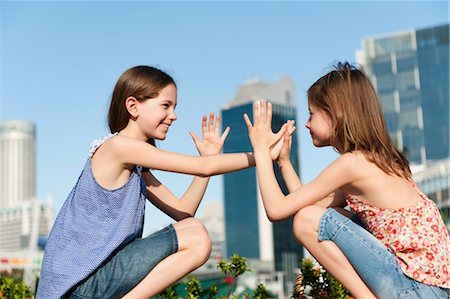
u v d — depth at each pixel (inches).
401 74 6072.8
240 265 148.6
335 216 98.7
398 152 106.2
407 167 106.0
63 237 101.7
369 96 107.3
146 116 110.4
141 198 110.2
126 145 105.0
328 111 108.3
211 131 130.0
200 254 102.1
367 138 103.7
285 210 104.7
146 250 100.0
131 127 112.6
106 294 99.3
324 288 134.6
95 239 100.5
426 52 6053.2
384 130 105.8
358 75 109.5
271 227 5093.5
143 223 110.4
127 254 100.2
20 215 6038.4
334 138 109.3
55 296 97.8
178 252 102.6
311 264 137.4
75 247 100.5
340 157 104.5
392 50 6151.6
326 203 121.6
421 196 103.7
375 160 101.7
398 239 97.1
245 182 5315.0
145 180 123.0
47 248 103.3
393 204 100.7
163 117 111.3
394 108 6003.9
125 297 98.8
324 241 99.1
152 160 106.4
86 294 98.9
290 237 5152.6
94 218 102.5
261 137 113.0
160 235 102.4
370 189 101.9
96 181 104.2
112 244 100.0
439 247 97.9
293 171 119.4
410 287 95.1
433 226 98.9
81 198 104.3
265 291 154.2
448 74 5905.5
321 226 98.7
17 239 5885.8
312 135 113.6
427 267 95.4
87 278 99.5
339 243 97.3
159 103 110.9
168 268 100.8
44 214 6008.9
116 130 114.3
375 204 102.3
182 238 102.4
